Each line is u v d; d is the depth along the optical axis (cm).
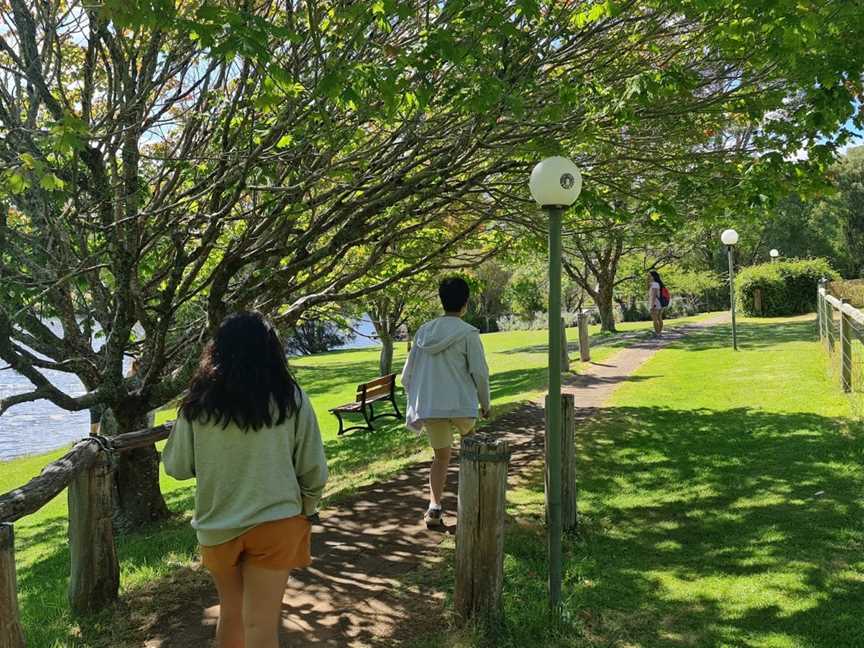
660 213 633
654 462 713
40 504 345
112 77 652
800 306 2564
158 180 682
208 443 282
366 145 686
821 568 438
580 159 704
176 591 455
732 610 399
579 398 1123
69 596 426
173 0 376
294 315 755
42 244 626
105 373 651
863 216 5203
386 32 477
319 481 297
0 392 2848
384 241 753
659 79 479
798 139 620
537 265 2461
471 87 477
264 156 576
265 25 372
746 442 750
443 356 536
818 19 430
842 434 724
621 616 400
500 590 384
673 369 1348
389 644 379
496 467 376
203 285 702
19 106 564
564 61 585
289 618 414
